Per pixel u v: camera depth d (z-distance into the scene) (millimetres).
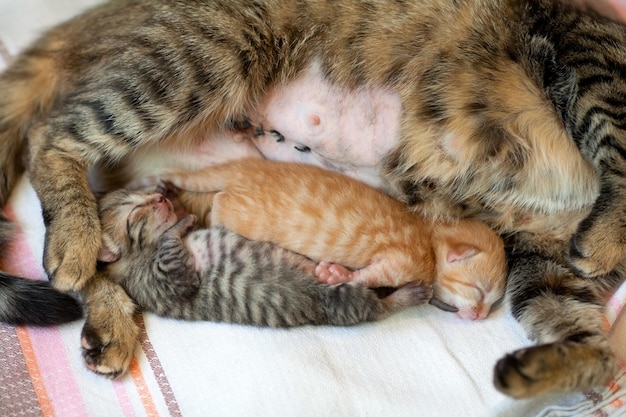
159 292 541
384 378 518
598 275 537
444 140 548
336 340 532
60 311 533
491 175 549
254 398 509
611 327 532
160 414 507
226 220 561
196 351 526
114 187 585
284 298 537
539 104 536
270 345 527
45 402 508
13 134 580
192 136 573
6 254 557
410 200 570
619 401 502
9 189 579
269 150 587
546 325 531
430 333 537
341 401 509
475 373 521
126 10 566
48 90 578
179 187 579
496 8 539
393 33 549
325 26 554
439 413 506
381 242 557
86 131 552
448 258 558
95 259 543
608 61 522
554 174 543
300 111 565
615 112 517
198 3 553
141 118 551
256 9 553
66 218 543
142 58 548
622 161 517
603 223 522
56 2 659
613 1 575
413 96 549
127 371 519
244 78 558
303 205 557
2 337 525
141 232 555
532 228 565
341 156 573
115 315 533
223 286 540
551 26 532
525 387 480
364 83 554
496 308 558
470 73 541
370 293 539
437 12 544
